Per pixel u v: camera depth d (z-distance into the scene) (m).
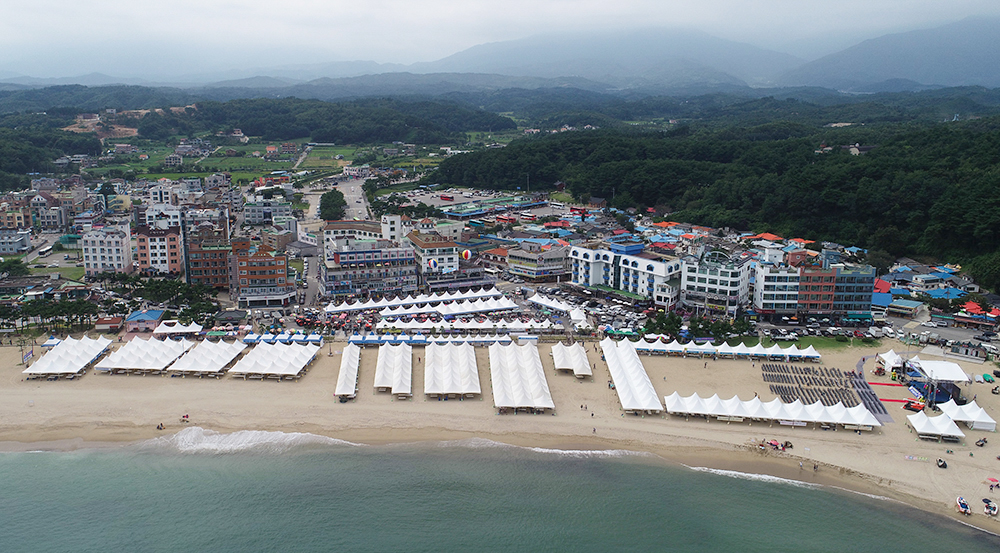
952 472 141.50
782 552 119.19
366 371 188.12
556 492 138.25
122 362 184.88
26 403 166.50
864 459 146.62
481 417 163.75
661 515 130.50
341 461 147.00
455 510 132.38
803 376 187.00
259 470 144.25
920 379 179.00
